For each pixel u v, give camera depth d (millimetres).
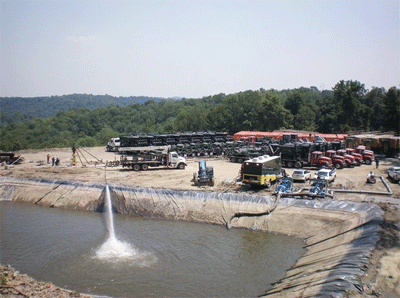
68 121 189000
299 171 40250
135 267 24172
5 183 44219
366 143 59031
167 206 35906
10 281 21797
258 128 102625
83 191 40219
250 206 33625
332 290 18281
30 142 154750
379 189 36625
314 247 26703
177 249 27250
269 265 24516
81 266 24281
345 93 95375
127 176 45500
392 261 20812
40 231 31562
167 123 165500
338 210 30828
